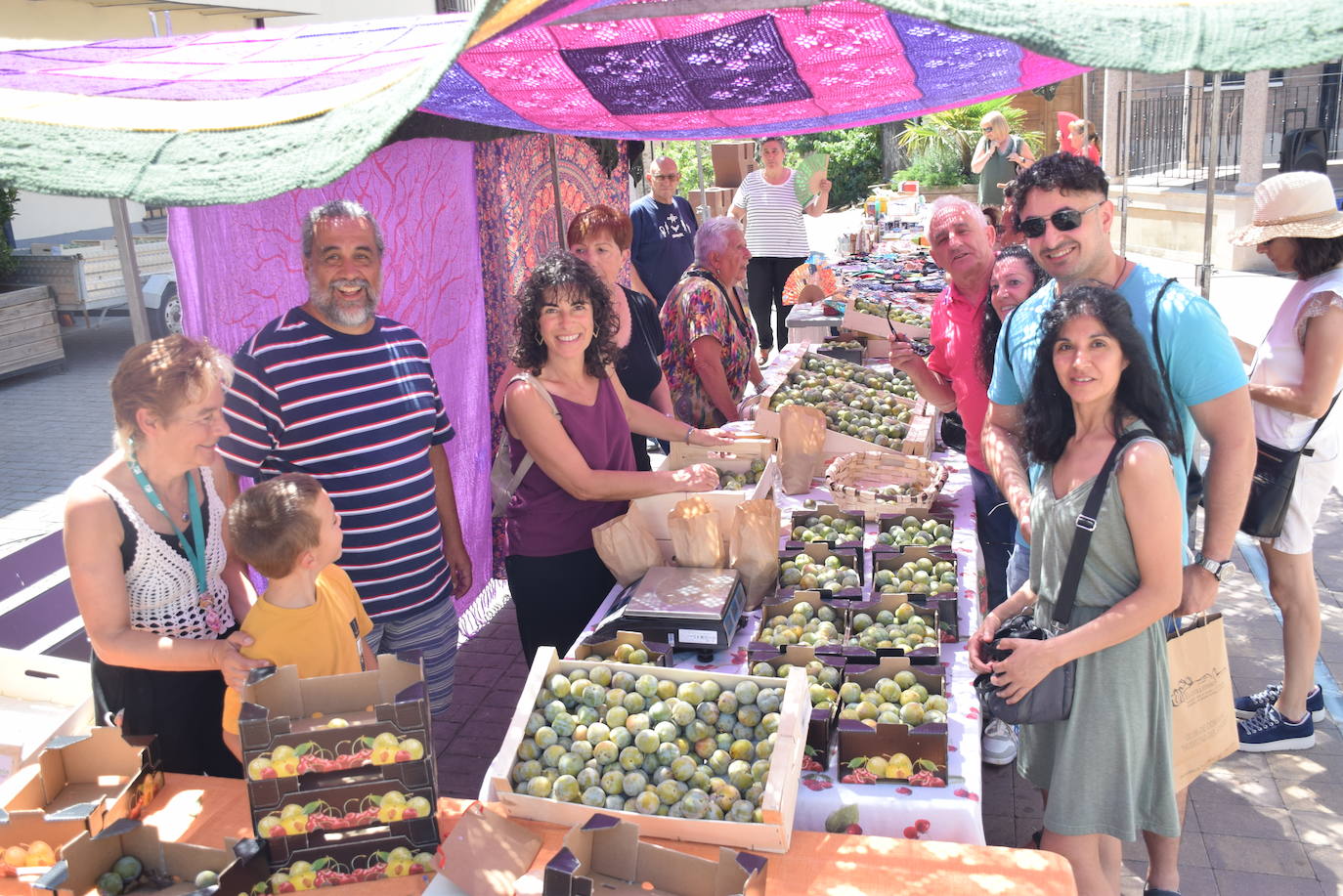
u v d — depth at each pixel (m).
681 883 1.99
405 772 2.02
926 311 6.46
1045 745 2.56
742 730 2.29
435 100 3.80
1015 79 3.62
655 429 4.00
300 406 3.00
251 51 3.22
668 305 4.83
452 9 12.68
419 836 2.06
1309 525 3.65
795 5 2.81
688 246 7.32
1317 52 1.47
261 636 2.31
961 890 1.94
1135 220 14.29
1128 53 1.51
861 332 6.07
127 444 2.38
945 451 4.67
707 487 3.40
